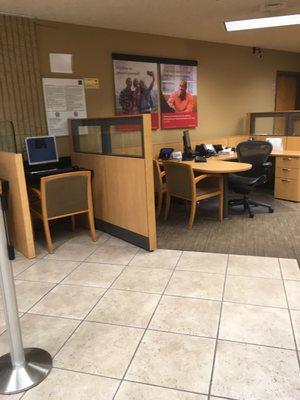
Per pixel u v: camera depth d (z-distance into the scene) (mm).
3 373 1731
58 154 4176
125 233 3525
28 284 2717
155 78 4934
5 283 1614
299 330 2020
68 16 3799
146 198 3125
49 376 1750
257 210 4551
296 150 5258
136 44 4688
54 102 4070
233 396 1579
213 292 2469
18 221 3238
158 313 2248
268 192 5504
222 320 2141
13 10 3521
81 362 1841
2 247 1571
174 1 3441
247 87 6145
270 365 1758
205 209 4664
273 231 3707
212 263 2947
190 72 5312
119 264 3006
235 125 6133
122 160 3293
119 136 3381
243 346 1903
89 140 3836
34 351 1893
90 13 3725
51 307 2381
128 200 3355
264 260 2965
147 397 1594
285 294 2402
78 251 3346
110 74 4496
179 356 1850
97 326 2146
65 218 4270
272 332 2008
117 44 4504
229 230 3787
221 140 5758
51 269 2973
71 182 3309
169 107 5180
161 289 2549
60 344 1992
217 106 5809
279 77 6684
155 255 3166
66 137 4223
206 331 2045
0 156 3297
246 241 3434
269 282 2578
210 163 4250
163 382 1680
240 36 5148
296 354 1829
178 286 2580
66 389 1664
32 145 3693
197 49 5344
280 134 5613
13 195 3205
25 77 3809
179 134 5395
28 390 1667
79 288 2625
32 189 3318
